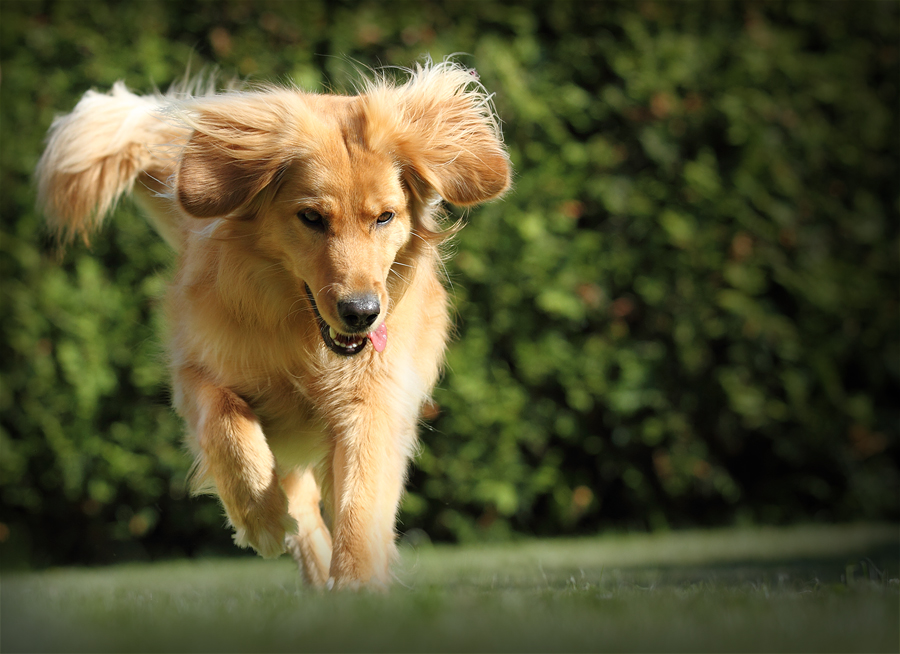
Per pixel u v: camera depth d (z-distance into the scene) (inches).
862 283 502.3
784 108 490.6
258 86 254.7
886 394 519.8
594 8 469.4
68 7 443.8
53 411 435.8
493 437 454.0
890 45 517.0
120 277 441.1
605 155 463.5
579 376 462.3
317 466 275.7
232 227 236.7
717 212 472.7
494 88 445.4
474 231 447.2
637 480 477.7
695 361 470.6
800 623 138.6
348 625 134.6
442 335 290.2
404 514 458.0
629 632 132.5
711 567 333.1
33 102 441.4
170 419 441.7
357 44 448.8
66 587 280.1
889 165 515.5
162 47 446.3
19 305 432.1
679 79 470.0
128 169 306.0
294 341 241.1
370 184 228.2
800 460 494.9
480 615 145.9
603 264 463.5
